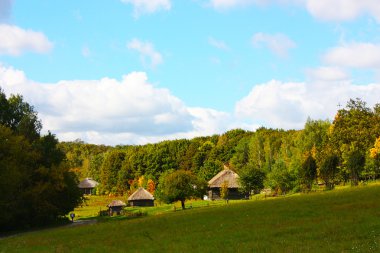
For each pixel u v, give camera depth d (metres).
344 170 89.88
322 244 25.77
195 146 190.50
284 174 100.50
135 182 178.00
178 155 190.50
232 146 189.75
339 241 26.38
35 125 79.12
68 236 41.28
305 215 38.69
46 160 75.19
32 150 72.25
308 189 93.12
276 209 44.69
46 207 69.50
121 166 193.50
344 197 48.69
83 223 72.81
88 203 143.00
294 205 46.34
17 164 64.69
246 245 27.30
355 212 37.16
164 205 115.19
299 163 103.19
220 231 34.28
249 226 35.41
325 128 130.75
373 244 24.31
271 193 108.00
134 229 41.56
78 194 80.19
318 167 92.19
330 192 60.59
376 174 93.75
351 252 22.97
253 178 105.06
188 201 118.88
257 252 24.97
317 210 40.59
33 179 71.00
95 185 171.88
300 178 98.00
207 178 161.88
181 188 92.75
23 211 65.56
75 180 83.31
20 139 65.62
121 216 85.75
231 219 41.19
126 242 33.38
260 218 39.50
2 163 58.97
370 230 28.72
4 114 75.94
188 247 28.59
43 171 70.75
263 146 169.25
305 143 128.88
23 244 37.94
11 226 67.94
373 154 81.38
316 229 31.02
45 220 74.88
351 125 87.56
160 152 186.25
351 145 85.94
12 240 42.72
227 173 123.12
